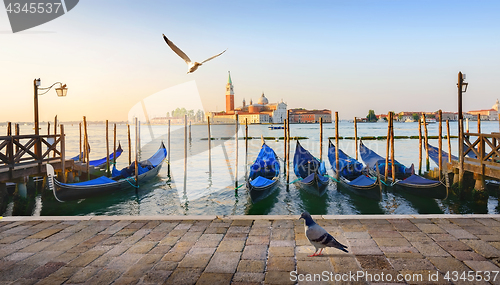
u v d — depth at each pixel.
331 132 75.50
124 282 4.03
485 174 11.50
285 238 5.60
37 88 13.56
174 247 5.25
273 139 53.44
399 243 5.27
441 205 12.35
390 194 14.07
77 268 4.46
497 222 6.23
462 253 4.82
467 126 19.56
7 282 4.05
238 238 5.64
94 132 82.44
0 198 11.06
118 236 5.82
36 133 13.59
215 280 4.06
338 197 13.95
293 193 14.76
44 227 6.36
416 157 27.47
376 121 194.25
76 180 16.48
